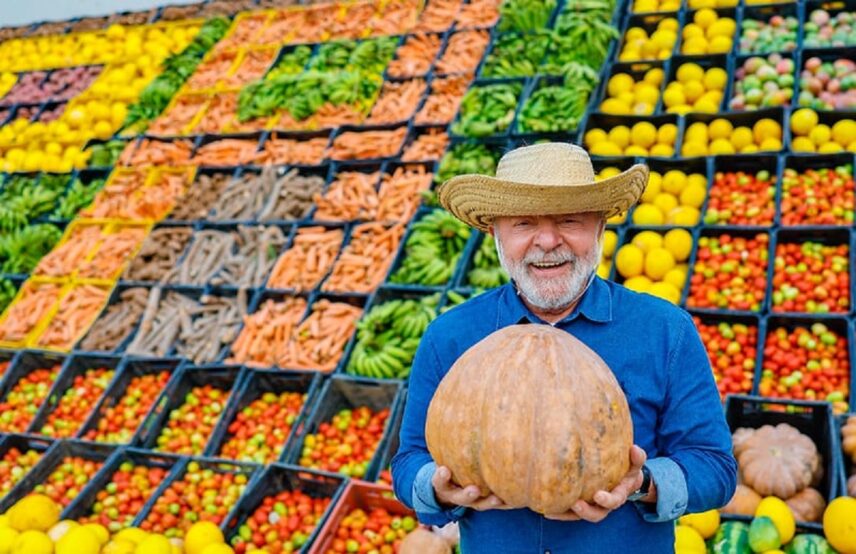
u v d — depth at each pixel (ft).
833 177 19.03
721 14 25.75
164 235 24.45
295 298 21.11
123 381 19.90
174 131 29.66
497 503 6.48
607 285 7.73
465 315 8.00
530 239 7.30
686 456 7.00
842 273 17.01
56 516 15.05
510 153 7.81
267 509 15.12
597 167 21.47
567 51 25.66
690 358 7.27
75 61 36.45
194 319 21.58
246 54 32.78
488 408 6.39
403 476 7.66
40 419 19.43
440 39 29.63
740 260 17.95
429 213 22.30
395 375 18.07
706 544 12.18
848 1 24.30
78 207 27.63
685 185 20.03
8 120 34.22
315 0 35.55
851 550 11.43
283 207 24.17
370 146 25.18
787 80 22.15
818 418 14.28
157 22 37.32
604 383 6.45
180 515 15.53
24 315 22.95
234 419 18.38
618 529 7.11
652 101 23.25
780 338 16.38
